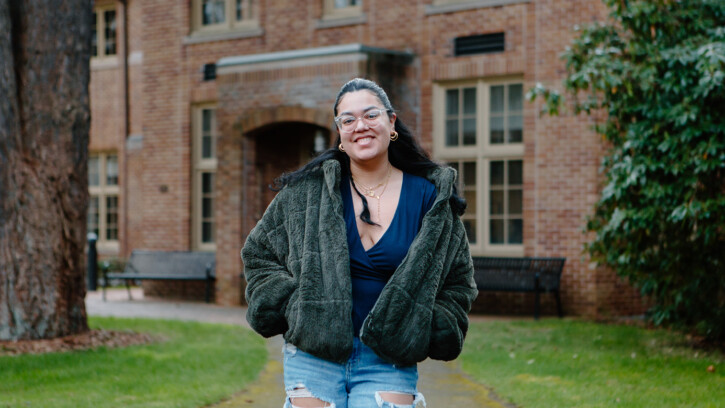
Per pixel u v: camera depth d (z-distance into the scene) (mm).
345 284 2740
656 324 8078
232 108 12961
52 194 8047
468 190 12188
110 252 18406
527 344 8234
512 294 11555
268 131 13180
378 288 2826
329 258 2764
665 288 7988
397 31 12594
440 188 2891
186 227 14930
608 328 9406
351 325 2727
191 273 14133
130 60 17797
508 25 11695
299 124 13000
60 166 8102
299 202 2887
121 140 17719
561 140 11203
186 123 14898
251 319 2850
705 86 7016
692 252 7781
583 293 11031
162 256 14523
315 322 2719
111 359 7168
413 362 2764
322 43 13312
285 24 13680
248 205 13008
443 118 12336
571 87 8094
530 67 11492
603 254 8430
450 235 2859
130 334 8625
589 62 7938
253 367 6984
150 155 15344
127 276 14000
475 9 11953
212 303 13633
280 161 13406
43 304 7984
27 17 7934
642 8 7875
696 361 7070
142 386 6074
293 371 2830
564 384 6164
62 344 7812
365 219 2859
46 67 8008
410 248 2785
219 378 6461
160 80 15156
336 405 2793
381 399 2766
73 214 8211
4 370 6590
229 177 13039
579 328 9422
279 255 2896
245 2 14312
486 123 12016
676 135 7430
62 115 8102
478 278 11391
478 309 11828
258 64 12656
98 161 18703
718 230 7434
